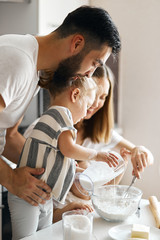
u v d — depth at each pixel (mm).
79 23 1222
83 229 1062
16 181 1262
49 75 1367
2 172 1248
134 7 2773
